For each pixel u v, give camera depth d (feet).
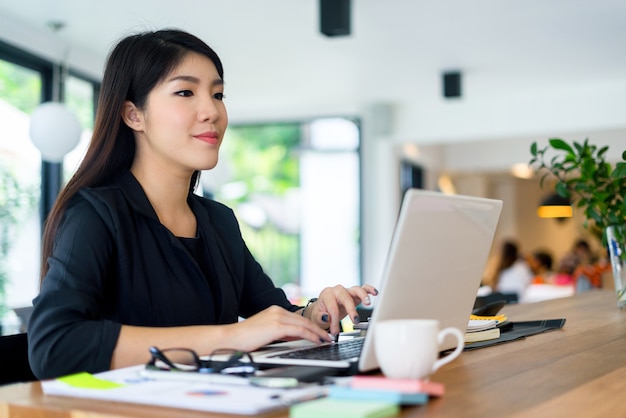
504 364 4.27
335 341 4.98
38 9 17.04
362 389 3.05
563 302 9.39
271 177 30.60
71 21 17.92
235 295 5.60
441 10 17.46
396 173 29.07
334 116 28.43
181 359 4.04
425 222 3.69
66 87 20.36
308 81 24.73
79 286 4.44
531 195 47.34
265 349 4.61
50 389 3.35
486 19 18.16
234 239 6.00
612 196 8.32
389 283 3.57
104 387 3.30
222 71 5.49
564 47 20.72
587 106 25.67
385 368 3.26
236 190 31.04
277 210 30.48
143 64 5.19
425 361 3.22
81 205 4.87
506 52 21.17
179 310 5.05
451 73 23.29
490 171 36.52
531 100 26.40
